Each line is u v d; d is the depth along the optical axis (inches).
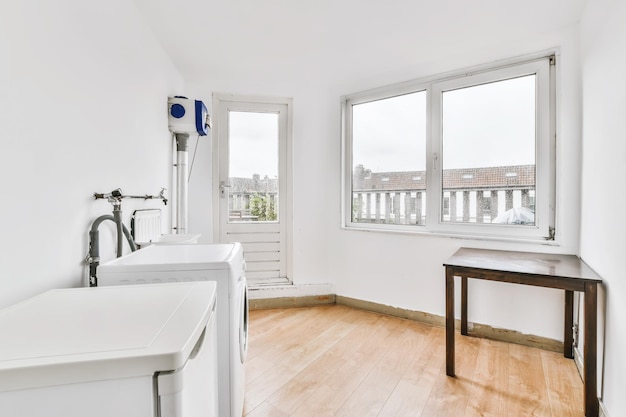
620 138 55.0
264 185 131.6
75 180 50.4
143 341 25.6
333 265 130.0
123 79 67.9
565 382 71.9
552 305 87.4
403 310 112.9
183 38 90.8
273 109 130.4
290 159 131.0
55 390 22.4
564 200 85.3
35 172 41.4
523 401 65.3
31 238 40.9
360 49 98.8
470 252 90.7
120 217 58.0
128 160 70.6
